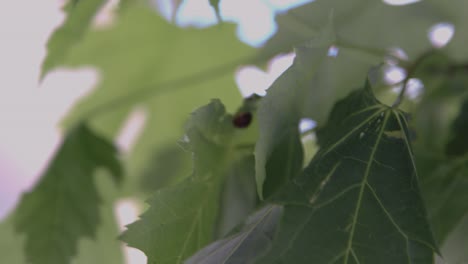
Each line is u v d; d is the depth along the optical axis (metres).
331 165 0.36
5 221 0.63
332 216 0.35
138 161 0.68
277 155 0.38
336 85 0.53
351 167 0.36
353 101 0.39
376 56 0.51
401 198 0.36
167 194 0.39
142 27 0.66
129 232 0.38
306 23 0.58
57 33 0.46
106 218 0.64
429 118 0.53
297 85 0.38
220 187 0.41
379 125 0.37
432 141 0.52
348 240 0.35
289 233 0.35
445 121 0.53
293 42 0.59
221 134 0.41
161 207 0.38
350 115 0.38
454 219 0.44
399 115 0.37
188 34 0.65
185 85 0.66
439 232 0.43
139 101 0.68
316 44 0.38
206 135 0.40
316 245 0.35
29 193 0.56
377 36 0.60
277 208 0.36
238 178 0.43
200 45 0.66
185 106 0.67
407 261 0.35
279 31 0.60
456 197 0.44
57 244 0.55
